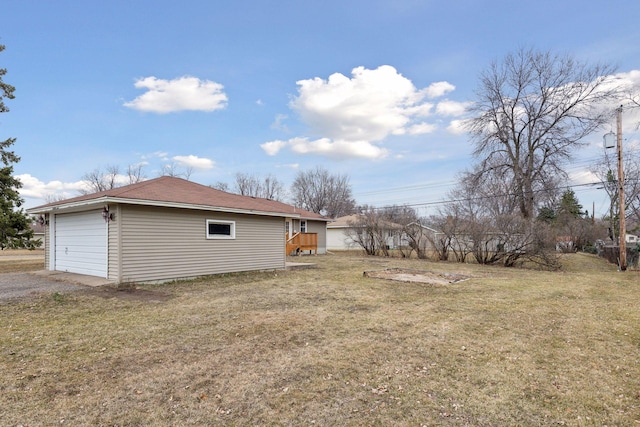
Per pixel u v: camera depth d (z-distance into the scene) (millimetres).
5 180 14664
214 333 4555
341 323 5062
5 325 4887
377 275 10500
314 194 47219
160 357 3707
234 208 10398
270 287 8273
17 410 2615
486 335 4523
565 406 2723
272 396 2859
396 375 3277
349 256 20234
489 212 17891
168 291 7652
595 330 4781
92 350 3910
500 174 22500
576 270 14250
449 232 16922
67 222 10555
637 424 2469
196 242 9750
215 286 8391
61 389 2965
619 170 14180
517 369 3432
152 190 9500
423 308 6062
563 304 6508
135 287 7980
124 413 2584
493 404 2746
